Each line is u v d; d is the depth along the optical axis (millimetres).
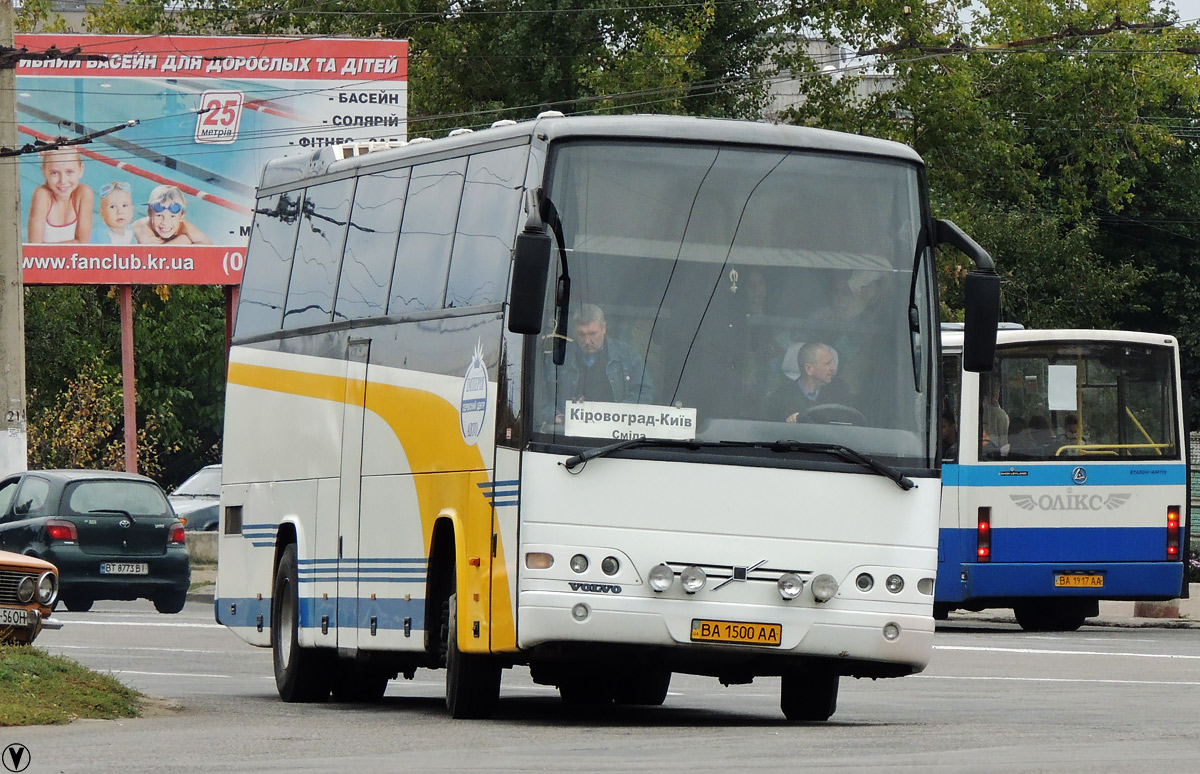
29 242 117625
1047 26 159375
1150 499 72625
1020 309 159750
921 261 36875
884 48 114188
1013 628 78188
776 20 149750
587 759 29453
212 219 118625
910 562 36062
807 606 35531
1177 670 54469
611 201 35906
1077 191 163500
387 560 41469
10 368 86250
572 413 35156
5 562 41312
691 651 35219
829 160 36812
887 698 45562
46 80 117000
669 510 35188
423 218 41938
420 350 40625
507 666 37969
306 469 46625
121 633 71188
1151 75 160000
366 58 119438
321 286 47281
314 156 49719
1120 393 72812
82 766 29047
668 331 35656
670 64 136500
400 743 32875
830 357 36156
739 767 27797
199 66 118438
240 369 52000
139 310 164375
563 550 34844
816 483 35688
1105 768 27375
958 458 72125
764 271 36156
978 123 150250
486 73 148875
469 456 37344
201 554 109125
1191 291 177875
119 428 165625
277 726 36844
